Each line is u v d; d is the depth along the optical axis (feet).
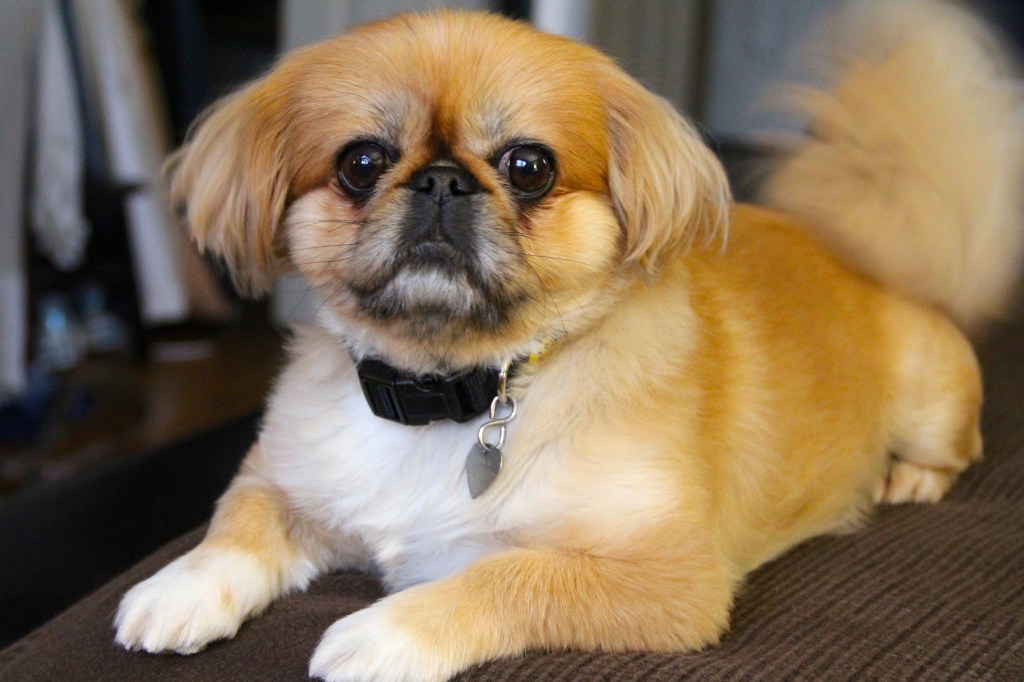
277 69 5.40
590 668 4.07
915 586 5.00
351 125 4.84
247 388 15.25
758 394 5.82
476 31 4.89
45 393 13.98
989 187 6.97
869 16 7.32
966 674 4.10
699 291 5.90
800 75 7.66
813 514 6.15
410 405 4.99
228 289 18.17
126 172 15.23
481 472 4.86
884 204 6.86
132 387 15.19
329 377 5.42
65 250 13.75
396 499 5.06
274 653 4.34
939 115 6.85
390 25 5.01
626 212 5.13
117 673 4.25
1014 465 6.98
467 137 4.77
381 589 5.27
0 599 6.29
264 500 5.32
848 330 6.61
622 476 4.77
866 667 4.14
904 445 6.89
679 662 4.15
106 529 6.98
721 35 12.05
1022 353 8.57
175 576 4.67
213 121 5.52
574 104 4.89
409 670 4.05
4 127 12.09
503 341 4.95
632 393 4.98
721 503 5.37
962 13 7.61
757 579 5.37
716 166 5.65
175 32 16.88
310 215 5.05
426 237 4.73
